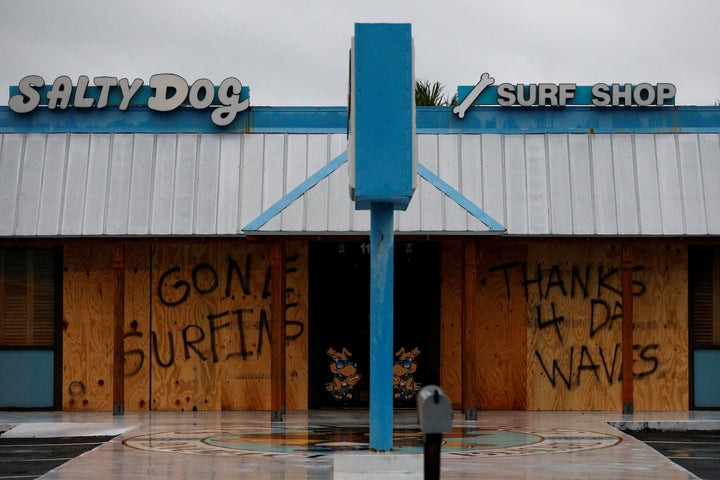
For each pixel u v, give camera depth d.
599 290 21.55
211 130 21.52
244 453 14.69
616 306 21.52
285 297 20.92
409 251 21.38
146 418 19.94
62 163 20.97
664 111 21.88
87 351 21.48
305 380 21.48
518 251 21.58
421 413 8.69
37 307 21.58
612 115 21.84
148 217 20.41
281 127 21.66
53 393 21.47
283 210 18.53
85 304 21.52
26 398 21.45
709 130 21.77
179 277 21.59
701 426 19.39
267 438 16.56
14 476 13.01
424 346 21.58
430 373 21.52
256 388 21.53
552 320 21.53
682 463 14.56
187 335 21.53
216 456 14.35
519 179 20.81
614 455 14.52
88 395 21.48
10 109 21.72
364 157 11.28
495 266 21.58
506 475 12.55
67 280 21.53
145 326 21.55
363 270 21.62
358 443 15.87
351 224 18.41
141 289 21.58
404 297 21.61
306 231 18.34
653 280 21.61
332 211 18.53
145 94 21.80
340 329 21.66
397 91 11.33
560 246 21.61
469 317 19.25
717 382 21.56
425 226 18.44
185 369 21.50
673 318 21.58
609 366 21.48
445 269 21.55
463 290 19.47
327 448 15.27
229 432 17.44
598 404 21.44
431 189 18.84
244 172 20.88
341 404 21.61
